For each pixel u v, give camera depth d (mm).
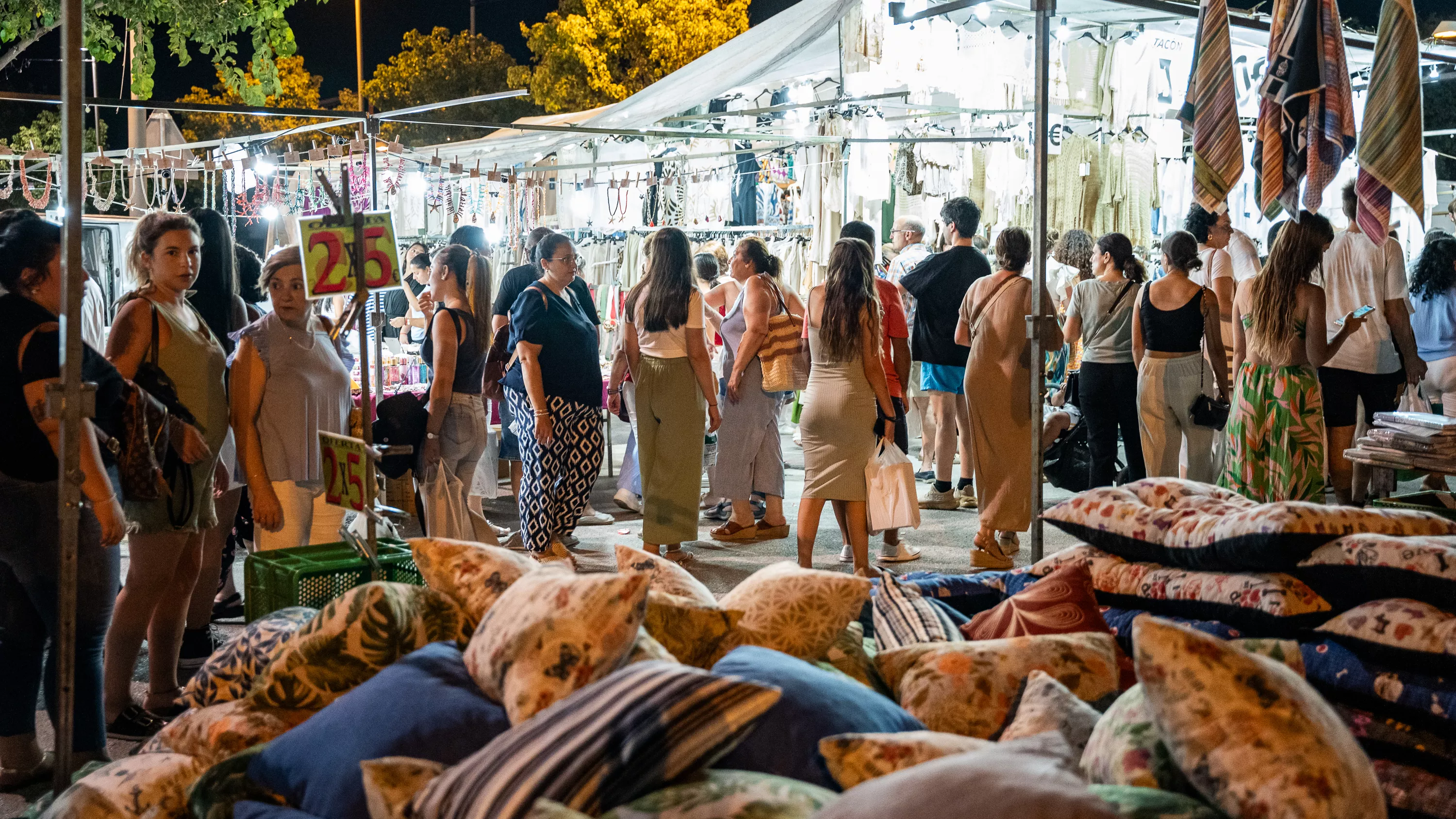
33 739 3338
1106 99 7344
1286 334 4914
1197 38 3941
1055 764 1484
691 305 5691
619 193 9688
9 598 3225
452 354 5074
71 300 2631
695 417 5789
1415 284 6891
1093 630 2688
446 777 1703
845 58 6691
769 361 6047
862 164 8117
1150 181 8727
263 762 2049
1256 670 1635
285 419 4004
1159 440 6062
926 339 7266
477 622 2373
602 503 7844
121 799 2201
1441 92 14195
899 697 2373
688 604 2428
